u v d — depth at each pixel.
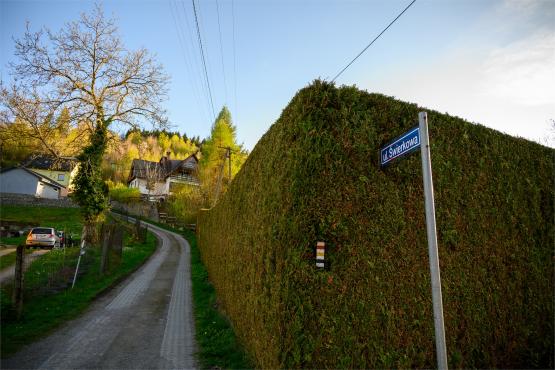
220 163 46.84
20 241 22.83
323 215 4.39
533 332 5.62
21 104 21.64
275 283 4.49
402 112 5.13
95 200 20.47
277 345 4.21
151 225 41.97
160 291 12.02
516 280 5.63
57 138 23.92
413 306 4.61
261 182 6.00
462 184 5.45
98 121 22.42
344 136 4.67
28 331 6.95
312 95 4.69
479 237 5.41
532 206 6.12
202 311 9.37
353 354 4.15
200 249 22.25
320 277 4.21
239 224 7.73
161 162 69.06
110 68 23.88
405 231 4.76
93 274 12.99
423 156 3.68
